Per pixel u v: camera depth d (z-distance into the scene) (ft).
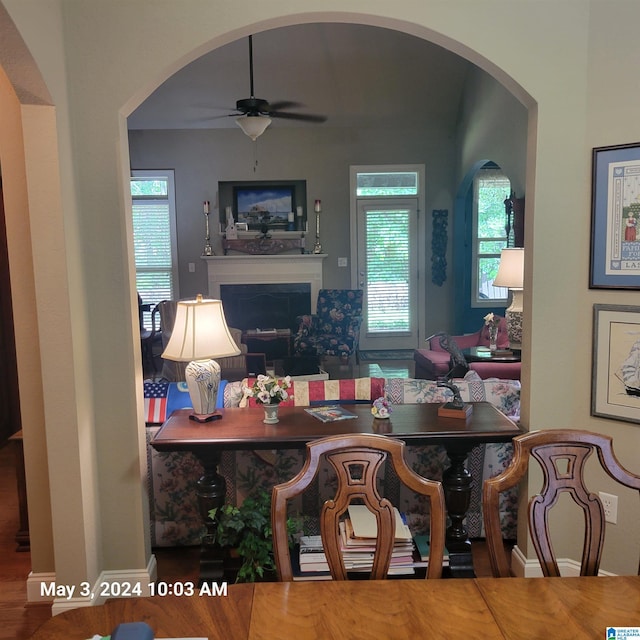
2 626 8.63
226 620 4.37
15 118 8.42
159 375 23.86
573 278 9.00
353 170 27.07
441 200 27.40
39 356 8.87
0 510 12.47
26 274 8.73
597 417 8.96
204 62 22.94
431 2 8.57
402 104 25.77
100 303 8.87
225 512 8.16
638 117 8.24
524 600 4.56
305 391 10.22
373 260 27.71
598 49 8.54
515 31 8.62
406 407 9.86
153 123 26.21
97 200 8.71
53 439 8.39
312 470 5.30
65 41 8.38
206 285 27.53
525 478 9.30
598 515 5.33
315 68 23.59
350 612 4.44
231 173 26.94
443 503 5.26
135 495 9.17
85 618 4.42
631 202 8.35
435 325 28.09
